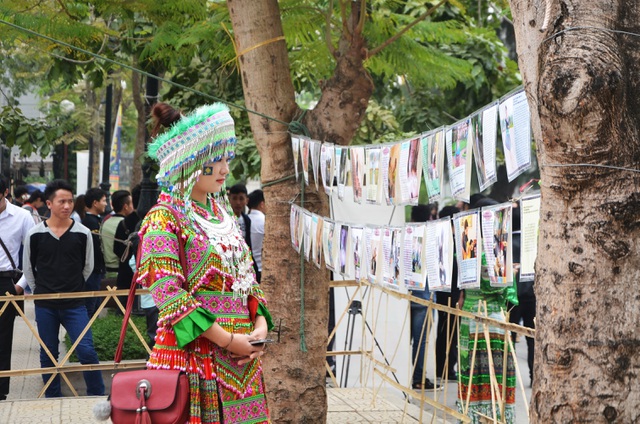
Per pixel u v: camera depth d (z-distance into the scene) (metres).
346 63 5.96
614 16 3.04
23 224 7.88
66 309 7.57
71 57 8.55
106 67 8.69
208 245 3.85
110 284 11.28
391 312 8.27
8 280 7.80
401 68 7.33
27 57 17.94
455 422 6.94
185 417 3.69
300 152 5.78
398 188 4.71
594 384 3.07
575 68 2.98
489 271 4.03
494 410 5.44
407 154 4.61
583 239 3.08
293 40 7.38
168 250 3.73
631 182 3.04
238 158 9.70
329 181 5.45
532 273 3.69
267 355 5.87
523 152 3.58
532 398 3.28
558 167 3.11
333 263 5.50
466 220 4.19
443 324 9.27
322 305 5.93
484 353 6.63
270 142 5.90
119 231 9.70
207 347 3.80
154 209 3.85
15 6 6.94
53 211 7.57
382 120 11.59
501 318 6.62
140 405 3.63
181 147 3.87
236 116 9.87
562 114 3.02
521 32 3.27
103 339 9.40
